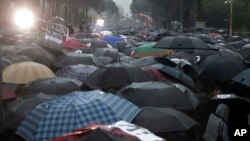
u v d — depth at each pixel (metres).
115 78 9.97
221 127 6.81
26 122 6.37
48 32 16.03
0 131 6.73
